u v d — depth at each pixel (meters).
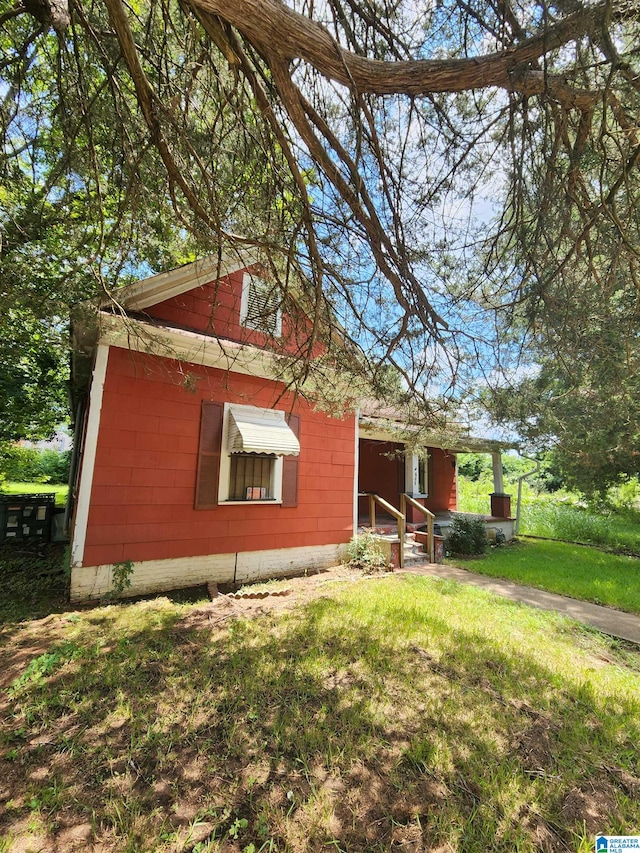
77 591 5.57
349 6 3.05
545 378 4.46
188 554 6.58
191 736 2.78
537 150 3.29
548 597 6.96
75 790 2.29
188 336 6.29
